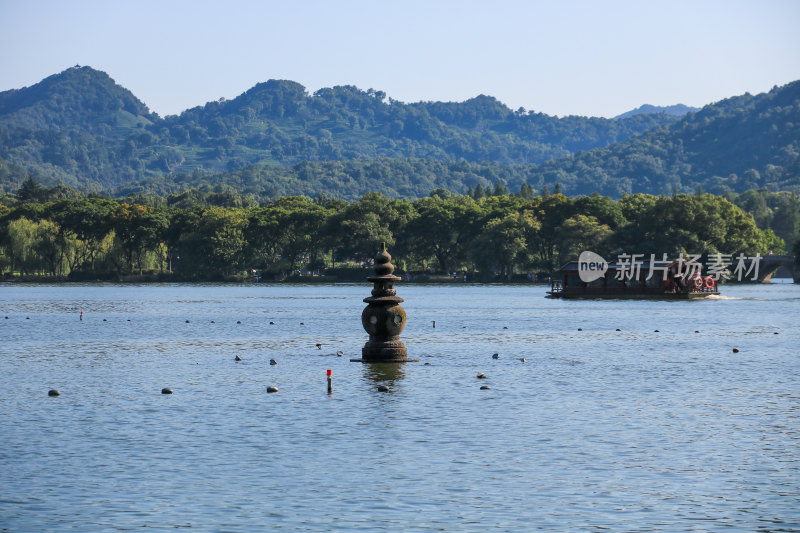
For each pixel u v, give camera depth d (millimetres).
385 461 35125
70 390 52875
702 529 27578
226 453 36375
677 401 49000
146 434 39938
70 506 29516
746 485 32031
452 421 43000
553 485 31969
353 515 28719
